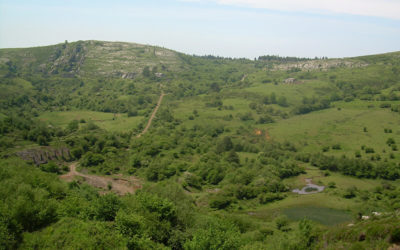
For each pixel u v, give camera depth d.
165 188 78.62
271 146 140.88
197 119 182.25
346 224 58.78
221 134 162.50
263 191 97.00
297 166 119.31
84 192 71.38
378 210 79.19
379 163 111.06
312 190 101.56
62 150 122.38
